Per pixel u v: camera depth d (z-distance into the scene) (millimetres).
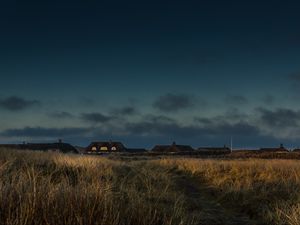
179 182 18625
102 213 6543
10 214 6066
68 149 93250
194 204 11930
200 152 81938
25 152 18984
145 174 14992
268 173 18016
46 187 7324
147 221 7148
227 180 17109
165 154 80062
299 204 10328
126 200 9219
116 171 16141
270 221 10469
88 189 7355
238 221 10883
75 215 6105
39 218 5980
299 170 18531
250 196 13039
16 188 6973
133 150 122250
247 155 62344
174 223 7980
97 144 120188
